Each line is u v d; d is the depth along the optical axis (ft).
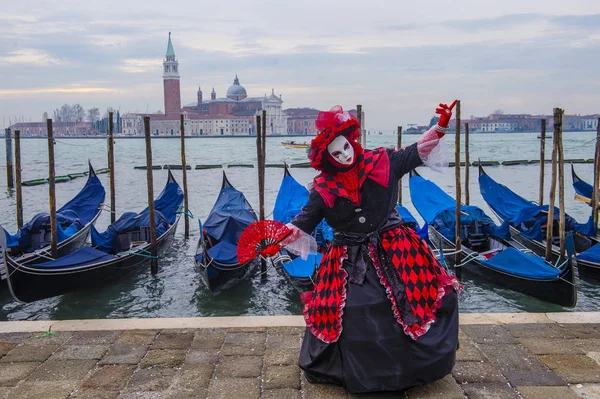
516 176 105.60
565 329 14.10
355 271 10.30
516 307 32.35
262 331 14.25
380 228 10.40
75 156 196.65
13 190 88.22
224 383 11.54
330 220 10.52
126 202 75.31
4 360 12.92
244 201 48.24
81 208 50.70
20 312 32.73
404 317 9.93
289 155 199.62
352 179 10.13
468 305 32.76
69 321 15.19
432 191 45.14
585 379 11.38
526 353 12.66
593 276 35.40
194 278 38.50
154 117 536.83
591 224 40.60
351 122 9.91
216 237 39.11
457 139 37.52
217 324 14.75
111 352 13.21
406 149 10.47
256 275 38.86
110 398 11.09
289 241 10.48
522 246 39.29
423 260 10.27
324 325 10.36
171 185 55.77
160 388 11.45
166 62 543.80
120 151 243.40
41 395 11.29
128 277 38.58
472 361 12.25
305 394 10.84
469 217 41.55
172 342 13.70
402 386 9.99
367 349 9.99
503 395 10.73
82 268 33.47
